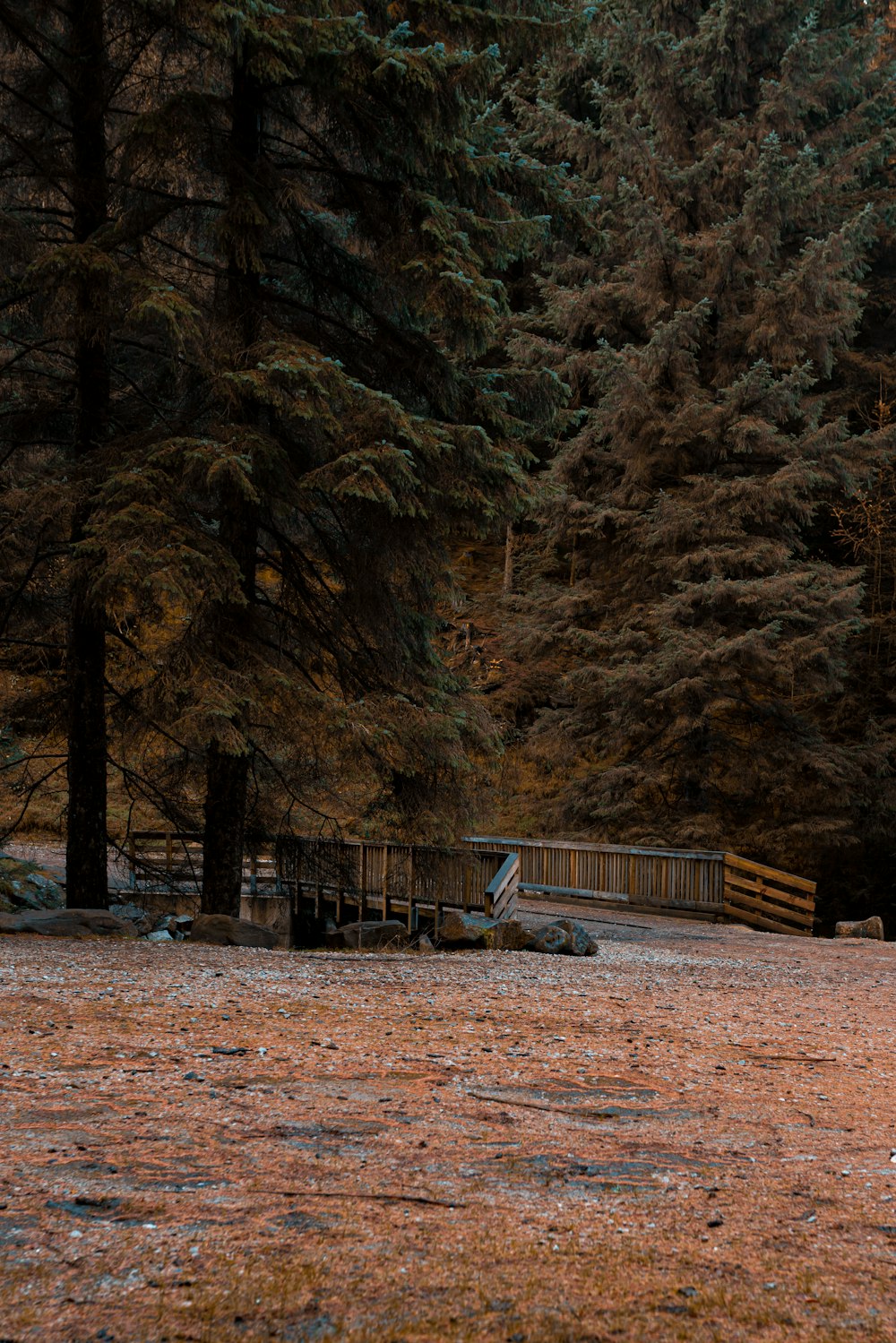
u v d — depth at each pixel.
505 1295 2.86
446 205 12.66
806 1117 5.11
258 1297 2.79
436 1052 6.26
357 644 13.88
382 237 12.73
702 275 25.44
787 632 22.64
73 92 12.54
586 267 26.91
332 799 15.49
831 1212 3.63
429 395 13.19
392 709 12.65
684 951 14.38
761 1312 2.78
